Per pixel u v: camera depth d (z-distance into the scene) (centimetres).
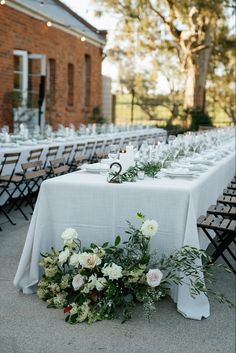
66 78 1509
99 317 322
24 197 650
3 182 591
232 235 392
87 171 422
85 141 891
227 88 2295
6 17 1143
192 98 1706
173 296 352
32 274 360
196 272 331
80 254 336
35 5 1392
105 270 326
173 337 303
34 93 1319
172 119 1875
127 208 357
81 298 331
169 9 1504
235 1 1416
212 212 419
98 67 1780
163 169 428
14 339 296
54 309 339
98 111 1730
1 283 380
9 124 1193
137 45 1714
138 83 2611
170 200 347
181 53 1738
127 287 333
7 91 1178
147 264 351
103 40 1780
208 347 292
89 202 362
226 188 574
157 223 347
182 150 595
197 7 1356
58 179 377
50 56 1388
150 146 514
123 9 1491
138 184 361
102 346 290
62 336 301
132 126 1358
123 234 361
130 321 322
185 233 339
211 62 1988
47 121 1360
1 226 554
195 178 412
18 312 332
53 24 1383
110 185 357
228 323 323
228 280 401
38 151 673
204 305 334
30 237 364
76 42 1566
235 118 2450
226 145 790
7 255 446
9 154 574
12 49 1186
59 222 369
